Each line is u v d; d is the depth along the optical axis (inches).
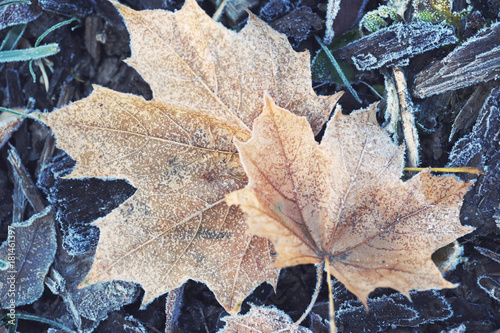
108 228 11.0
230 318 11.4
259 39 11.1
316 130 11.3
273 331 11.3
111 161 11.1
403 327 11.6
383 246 10.8
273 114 10.4
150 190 11.1
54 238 12.1
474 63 11.7
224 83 11.0
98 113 11.0
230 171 11.3
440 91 11.9
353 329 11.6
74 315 11.9
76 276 12.0
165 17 10.8
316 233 10.7
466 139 11.8
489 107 11.8
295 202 10.7
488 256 11.6
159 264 11.1
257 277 11.2
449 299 11.6
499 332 11.4
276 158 10.6
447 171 11.5
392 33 12.0
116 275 10.9
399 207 10.8
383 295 11.6
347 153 10.8
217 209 11.2
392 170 10.8
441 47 12.0
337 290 11.8
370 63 12.0
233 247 11.2
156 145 11.1
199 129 11.2
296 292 12.0
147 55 10.9
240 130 11.2
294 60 11.2
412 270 10.6
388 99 12.0
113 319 12.0
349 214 10.9
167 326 11.8
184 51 10.9
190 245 11.1
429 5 12.0
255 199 10.3
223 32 10.9
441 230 10.7
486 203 11.5
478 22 11.8
